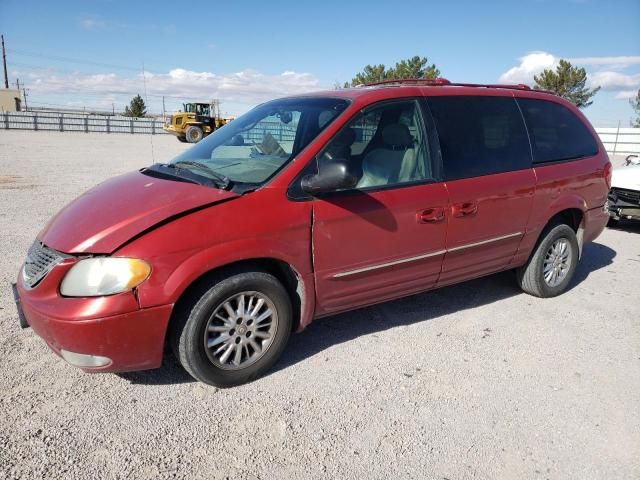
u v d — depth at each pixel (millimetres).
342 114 3529
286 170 3271
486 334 4102
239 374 3219
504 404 3156
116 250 2793
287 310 3340
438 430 2891
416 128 3857
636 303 4855
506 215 4258
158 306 2834
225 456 2625
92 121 40625
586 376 3514
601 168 5059
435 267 3965
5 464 2494
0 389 3105
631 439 2865
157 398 3096
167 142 32562
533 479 2551
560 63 35094
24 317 3025
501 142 4312
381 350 3789
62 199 9539
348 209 3400
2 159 16641
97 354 2803
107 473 2477
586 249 6879
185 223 2922
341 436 2812
